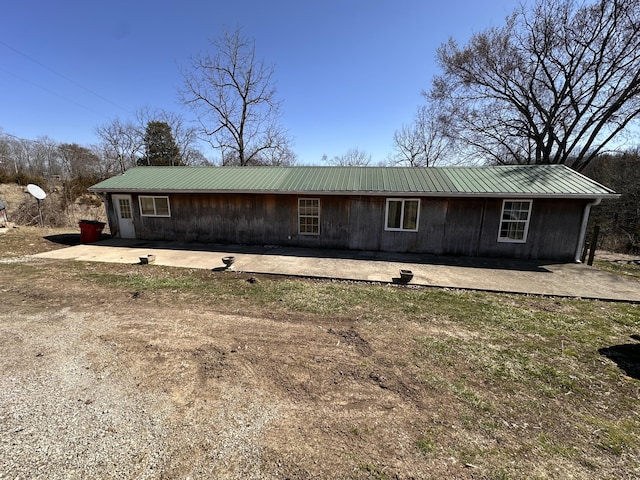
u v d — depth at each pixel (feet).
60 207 56.75
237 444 7.32
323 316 15.55
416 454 7.11
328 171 37.40
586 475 6.64
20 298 17.70
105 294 18.54
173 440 7.43
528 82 57.98
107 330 13.61
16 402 8.73
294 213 34.06
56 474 6.44
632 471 6.75
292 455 7.02
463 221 30.27
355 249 33.09
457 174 33.47
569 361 11.62
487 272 24.90
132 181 37.99
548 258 29.45
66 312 15.66
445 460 6.95
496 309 17.04
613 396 9.55
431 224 30.89
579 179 30.09
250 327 14.12
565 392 9.71
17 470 6.51
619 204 53.36
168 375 10.22
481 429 7.98
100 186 36.76
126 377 10.07
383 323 14.83
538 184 29.22
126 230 39.78
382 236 32.22
